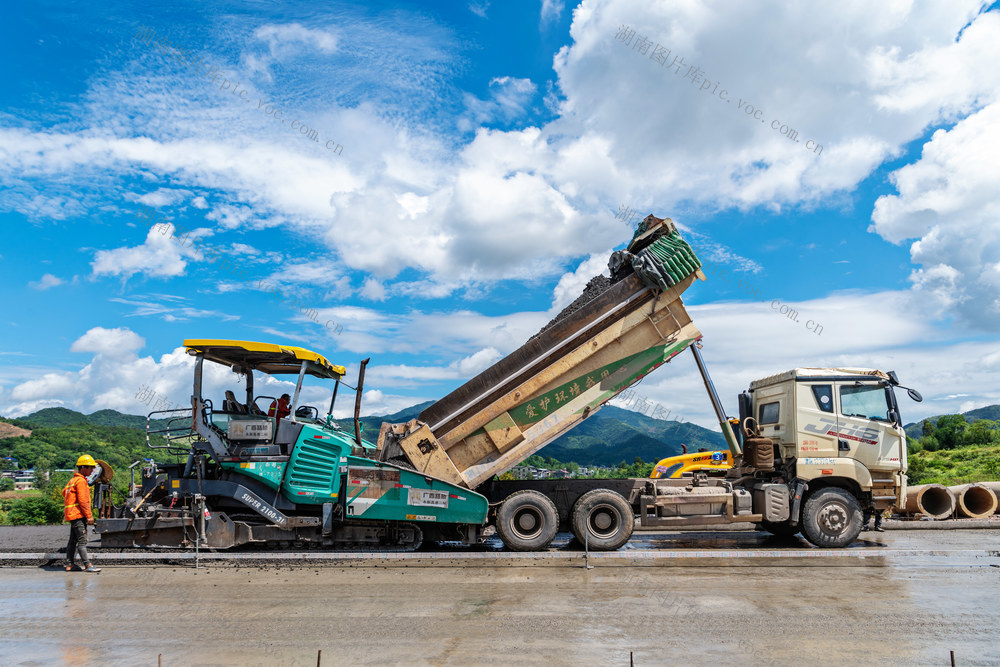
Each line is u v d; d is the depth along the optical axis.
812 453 9.93
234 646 4.92
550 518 9.30
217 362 9.59
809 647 4.87
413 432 9.25
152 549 8.86
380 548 9.10
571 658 4.61
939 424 57.47
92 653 4.76
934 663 4.52
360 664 4.50
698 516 9.73
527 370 9.55
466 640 5.05
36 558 8.52
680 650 4.79
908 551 9.27
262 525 8.86
